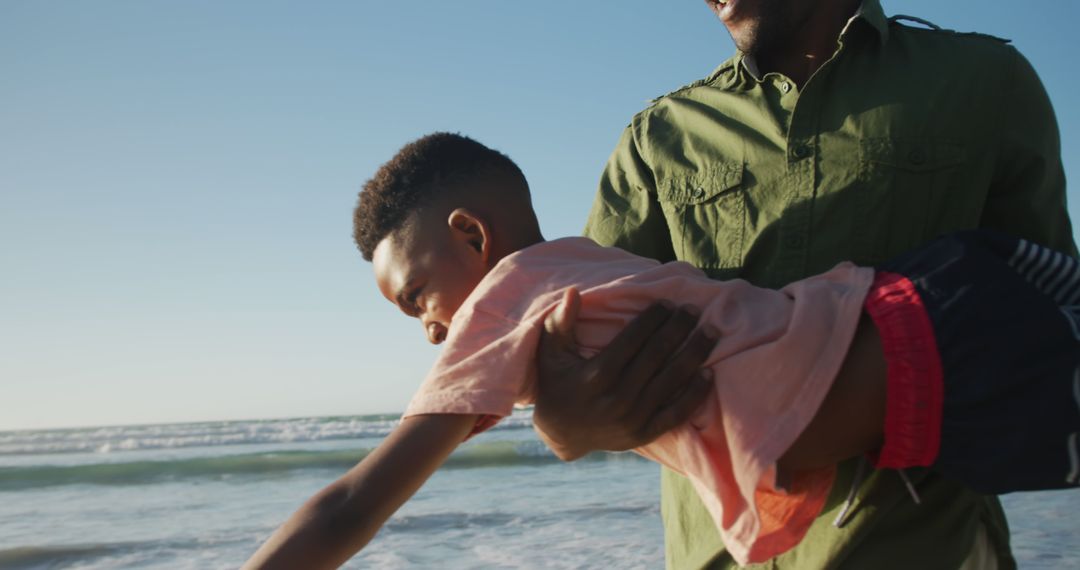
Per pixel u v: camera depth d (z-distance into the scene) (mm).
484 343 1482
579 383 1348
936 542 1680
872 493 1678
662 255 2232
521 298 1528
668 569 2072
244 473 14188
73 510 10641
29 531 9031
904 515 1681
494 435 20609
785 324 1426
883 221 1855
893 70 1925
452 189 1759
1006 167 1892
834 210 1888
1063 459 1294
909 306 1382
